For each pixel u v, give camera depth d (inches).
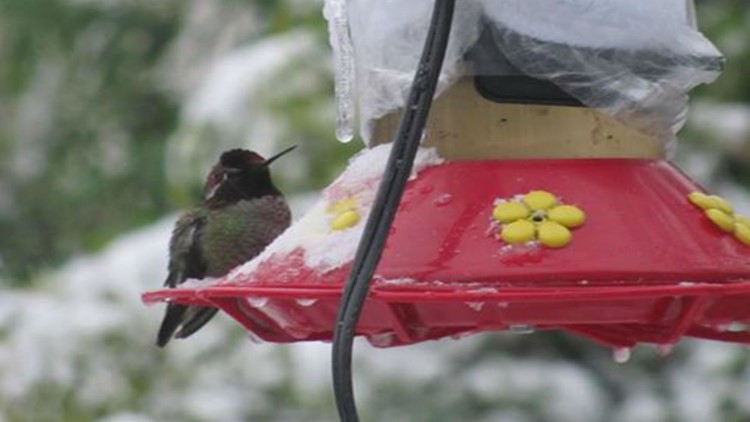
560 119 249.0
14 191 763.4
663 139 256.4
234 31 710.5
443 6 216.7
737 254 230.1
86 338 553.0
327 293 220.5
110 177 742.5
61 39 732.0
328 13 263.9
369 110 259.4
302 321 240.5
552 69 248.4
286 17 590.9
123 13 726.5
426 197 235.6
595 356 567.8
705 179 560.1
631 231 227.1
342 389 206.7
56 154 757.3
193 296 233.8
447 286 218.8
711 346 564.1
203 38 716.7
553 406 540.4
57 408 548.7
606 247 223.9
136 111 745.6
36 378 551.5
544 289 214.7
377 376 530.0
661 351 261.1
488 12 248.1
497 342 553.3
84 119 749.9
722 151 565.0
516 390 538.3
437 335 246.4
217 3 713.6
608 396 559.2
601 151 250.4
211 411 532.4
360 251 210.1
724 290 211.3
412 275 222.1
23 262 751.1
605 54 249.9
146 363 552.4
